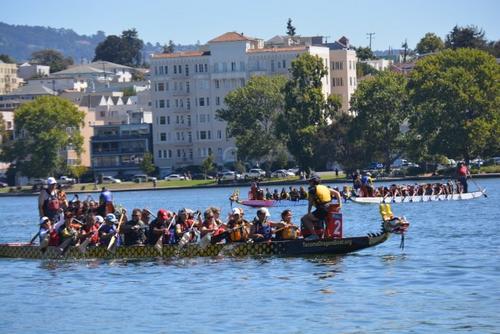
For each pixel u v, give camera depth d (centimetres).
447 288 4484
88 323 4097
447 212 9500
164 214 5831
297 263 5384
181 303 4403
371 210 10344
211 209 5834
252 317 4053
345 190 12169
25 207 16112
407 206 10819
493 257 5472
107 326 4025
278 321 3966
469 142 17638
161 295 4622
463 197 12131
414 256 5566
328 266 5234
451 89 17775
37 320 4200
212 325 3941
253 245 5666
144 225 5941
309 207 5609
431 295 4341
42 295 4788
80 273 5409
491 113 18100
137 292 4731
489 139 17850
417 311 4038
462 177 12438
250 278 4959
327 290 4550
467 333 3684
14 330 4034
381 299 4297
